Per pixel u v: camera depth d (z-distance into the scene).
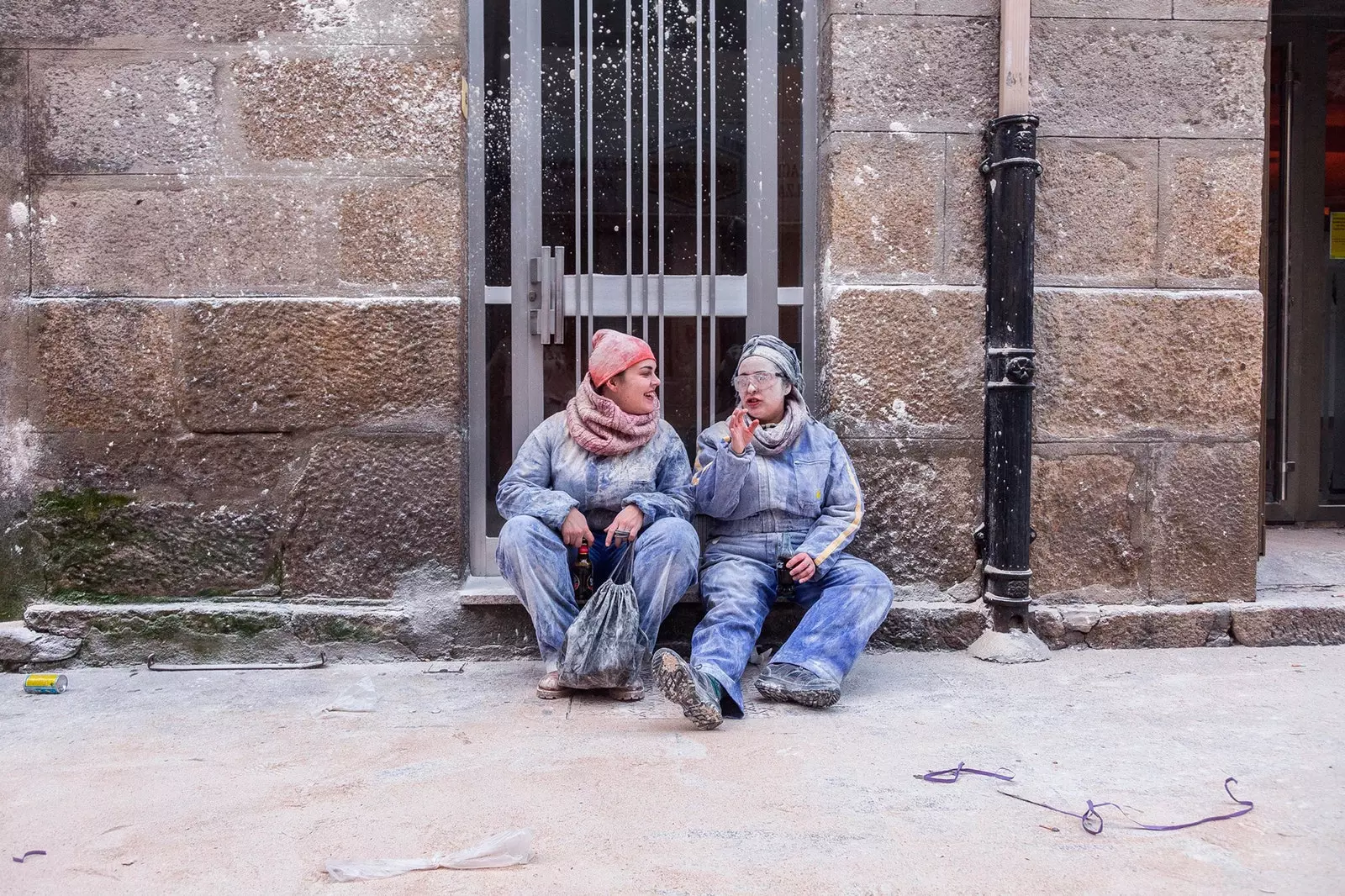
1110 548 3.62
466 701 3.01
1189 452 3.62
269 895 1.84
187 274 3.38
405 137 3.41
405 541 3.45
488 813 2.19
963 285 3.55
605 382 3.23
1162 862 1.96
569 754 2.55
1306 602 3.68
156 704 2.98
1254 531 3.66
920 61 3.51
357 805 2.23
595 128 3.69
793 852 2.00
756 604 3.12
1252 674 3.26
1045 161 3.56
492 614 3.47
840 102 3.49
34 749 2.60
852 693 3.07
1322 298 5.48
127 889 1.86
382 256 3.42
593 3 3.66
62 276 3.36
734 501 3.19
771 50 3.71
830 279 3.53
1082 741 2.65
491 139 3.66
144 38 3.35
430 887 1.87
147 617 3.37
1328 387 5.73
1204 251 3.61
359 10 3.39
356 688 3.14
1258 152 3.61
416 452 3.43
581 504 3.26
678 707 2.94
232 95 3.37
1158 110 3.58
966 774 2.41
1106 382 3.59
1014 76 3.40
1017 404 3.44
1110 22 3.55
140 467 3.40
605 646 2.93
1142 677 3.24
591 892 1.85
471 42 3.59
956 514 3.56
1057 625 3.56
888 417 3.53
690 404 3.76
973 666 3.37
